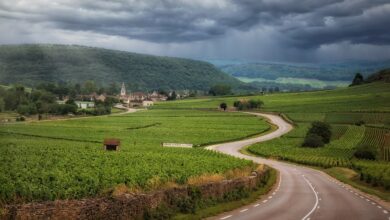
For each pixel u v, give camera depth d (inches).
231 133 6692.9
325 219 1298.0
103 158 2689.5
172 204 1316.4
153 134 6373.0
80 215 1053.8
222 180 1695.4
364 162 4180.6
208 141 5807.1
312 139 5472.4
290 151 5012.3
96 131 6471.5
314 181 2691.9
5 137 5147.6
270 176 2753.4
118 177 1696.6
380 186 2465.6
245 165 2746.1
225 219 1245.7
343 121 7760.8
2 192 1236.5
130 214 1159.6
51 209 1018.7
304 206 1569.9
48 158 2566.4
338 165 4040.4
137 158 2765.7
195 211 1312.7
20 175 1701.5
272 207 1523.1
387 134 6412.4
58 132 6117.1
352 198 1868.8
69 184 1502.2
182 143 5408.5
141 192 1289.4
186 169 2124.8
